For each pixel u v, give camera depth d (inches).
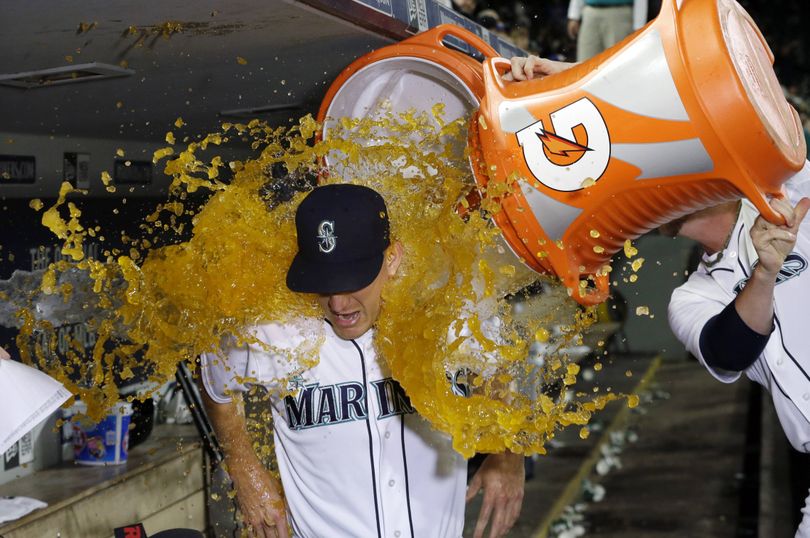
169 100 87.4
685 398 285.7
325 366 71.1
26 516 90.8
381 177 68.9
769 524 168.1
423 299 63.8
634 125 54.9
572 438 242.5
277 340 69.8
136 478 107.3
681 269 322.0
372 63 67.2
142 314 67.6
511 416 56.1
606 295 62.4
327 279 61.8
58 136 103.1
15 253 99.4
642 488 202.2
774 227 65.9
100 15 54.2
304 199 64.2
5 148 96.3
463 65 64.1
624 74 55.1
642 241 323.0
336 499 72.7
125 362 71.2
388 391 71.5
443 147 68.9
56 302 71.3
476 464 175.2
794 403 79.4
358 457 71.7
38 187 101.7
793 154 57.8
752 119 53.6
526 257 61.4
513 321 64.0
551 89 57.6
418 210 65.7
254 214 67.2
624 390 287.7
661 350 335.6
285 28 63.0
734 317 73.9
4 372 54.0
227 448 79.7
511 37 393.4
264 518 80.0
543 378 63.6
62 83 73.7
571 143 56.5
